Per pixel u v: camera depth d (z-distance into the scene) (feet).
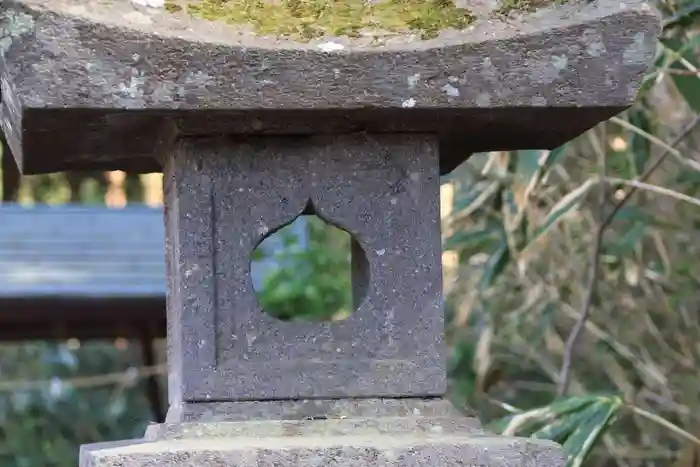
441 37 6.66
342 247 14.92
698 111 9.27
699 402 11.26
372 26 6.68
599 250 9.80
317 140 6.90
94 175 27.94
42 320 16.97
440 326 6.93
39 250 17.22
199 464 6.42
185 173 6.84
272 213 6.86
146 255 17.33
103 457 6.40
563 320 12.29
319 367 6.84
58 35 6.37
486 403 13.28
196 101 6.45
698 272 11.02
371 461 6.49
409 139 6.94
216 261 6.84
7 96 6.70
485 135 7.06
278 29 6.63
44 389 23.26
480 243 11.11
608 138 10.27
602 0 6.73
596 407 8.68
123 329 17.74
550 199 10.46
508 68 6.59
